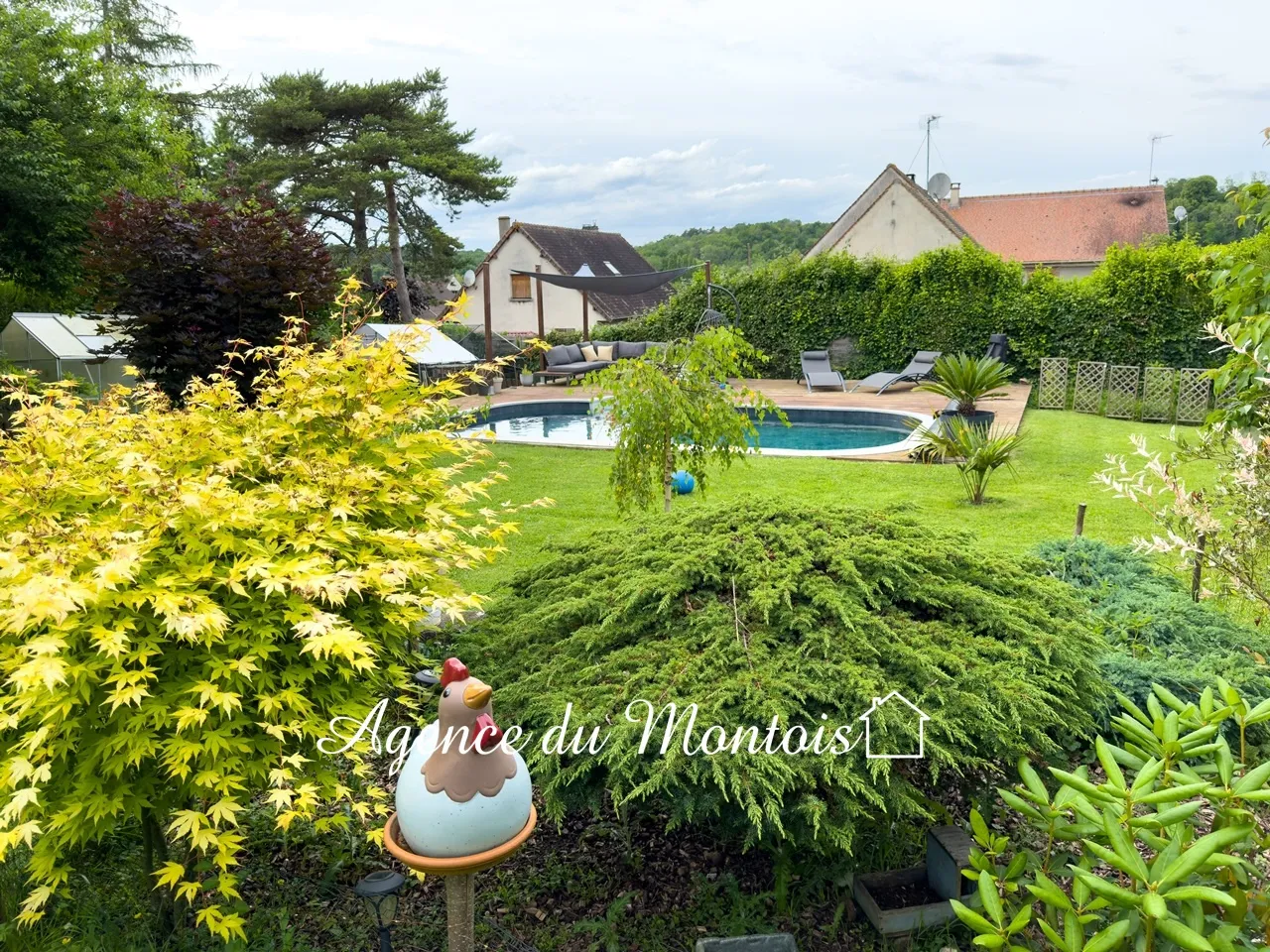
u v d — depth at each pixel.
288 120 25.69
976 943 2.01
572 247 35.22
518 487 9.48
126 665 2.38
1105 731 3.54
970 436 8.73
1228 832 1.82
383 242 29.47
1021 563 3.71
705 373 5.87
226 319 7.03
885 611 3.12
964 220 34.81
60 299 15.95
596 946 2.65
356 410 3.27
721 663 2.74
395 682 2.94
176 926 2.66
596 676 2.83
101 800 2.21
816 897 2.84
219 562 2.62
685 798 2.41
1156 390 15.05
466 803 2.00
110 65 18.19
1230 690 2.23
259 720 2.52
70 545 2.30
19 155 13.61
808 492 9.08
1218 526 3.31
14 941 2.54
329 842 3.17
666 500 6.02
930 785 3.34
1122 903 1.86
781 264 21.06
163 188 16.14
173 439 3.02
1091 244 33.00
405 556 2.97
